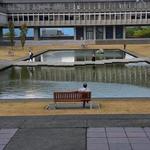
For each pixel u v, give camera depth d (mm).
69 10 120125
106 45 102938
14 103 19078
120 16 120562
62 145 9477
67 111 16359
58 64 49844
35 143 9711
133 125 11594
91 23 120812
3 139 10172
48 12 120688
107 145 9406
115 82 33312
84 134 10539
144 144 9469
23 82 34344
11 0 120375
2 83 33656
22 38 91875
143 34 125312
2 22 115125
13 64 50750
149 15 120625
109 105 18047
